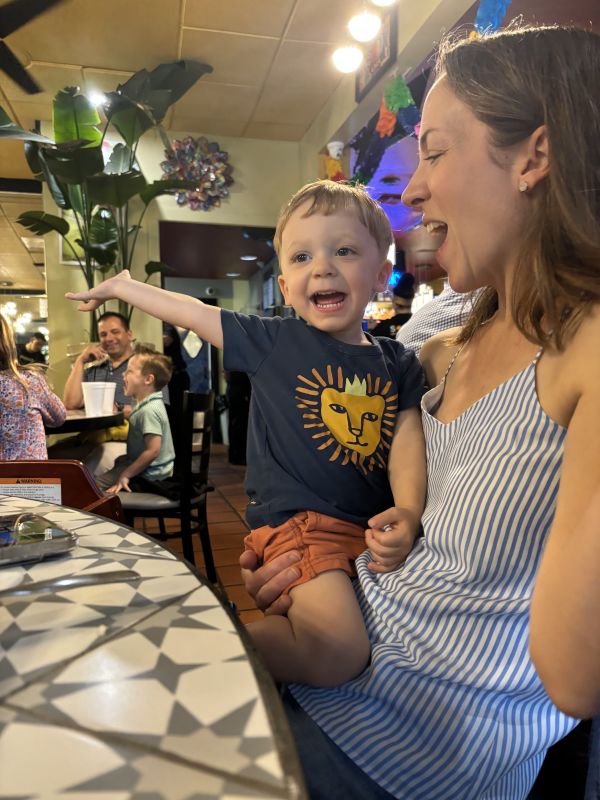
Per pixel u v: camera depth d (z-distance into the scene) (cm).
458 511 61
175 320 96
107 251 441
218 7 343
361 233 97
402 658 62
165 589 45
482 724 57
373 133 397
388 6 332
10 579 47
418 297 482
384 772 58
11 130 355
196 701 30
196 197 522
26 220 421
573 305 54
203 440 259
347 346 94
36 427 213
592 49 57
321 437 89
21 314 1194
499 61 60
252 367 95
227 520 362
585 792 69
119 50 388
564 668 42
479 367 73
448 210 65
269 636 72
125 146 446
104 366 363
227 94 451
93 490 110
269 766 25
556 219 56
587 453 46
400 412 94
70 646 36
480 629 58
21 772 24
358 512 90
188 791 23
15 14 345
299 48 388
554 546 45
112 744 26
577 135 54
